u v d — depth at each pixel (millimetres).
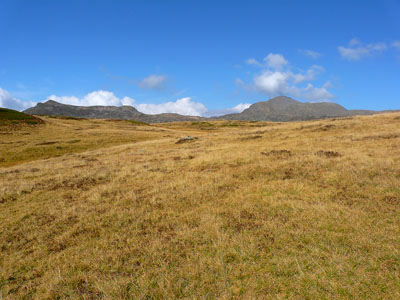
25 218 8070
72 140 37969
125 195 9273
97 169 14789
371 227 5500
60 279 4730
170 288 4168
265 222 6191
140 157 19031
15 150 30531
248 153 14938
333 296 3721
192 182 10156
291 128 27375
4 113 54000
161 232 6270
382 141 14422
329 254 4707
